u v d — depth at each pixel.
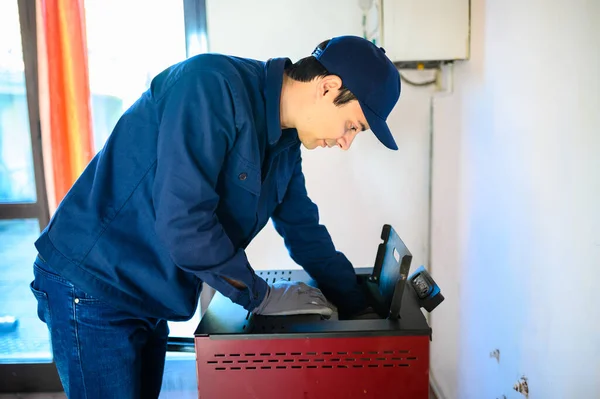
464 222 1.70
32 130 1.87
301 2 1.76
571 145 0.97
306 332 0.93
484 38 1.49
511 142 1.28
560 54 1.01
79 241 1.01
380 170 1.88
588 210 0.91
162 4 1.89
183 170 0.88
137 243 1.02
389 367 0.95
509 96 1.29
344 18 1.77
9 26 1.91
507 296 1.32
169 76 0.94
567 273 0.99
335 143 1.03
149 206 1.00
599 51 0.87
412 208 1.90
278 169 1.10
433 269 1.93
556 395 1.05
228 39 1.80
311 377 0.96
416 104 1.82
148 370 1.22
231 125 0.91
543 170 1.10
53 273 1.06
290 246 1.23
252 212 1.04
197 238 0.90
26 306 2.26
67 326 1.05
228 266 0.94
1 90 1.96
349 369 0.95
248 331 0.95
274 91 0.97
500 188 1.37
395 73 0.95
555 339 1.05
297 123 0.99
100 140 1.99
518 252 1.24
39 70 1.77
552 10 1.05
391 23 1.62
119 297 1.03
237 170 0.97
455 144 1.76
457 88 1.74
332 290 1.20
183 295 1.05
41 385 2.06
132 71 1.95
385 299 1.08
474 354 1.60
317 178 1.89
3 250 2.26
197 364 0.96
